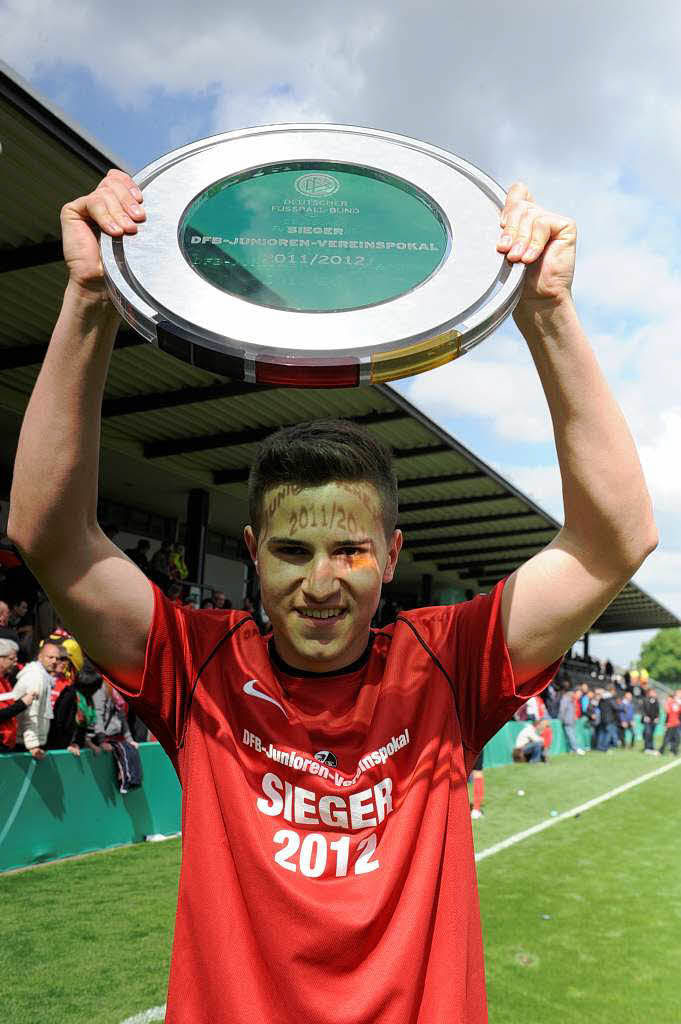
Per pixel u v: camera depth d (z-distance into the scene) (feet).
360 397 40.09
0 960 13.48
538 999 13.26
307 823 3.67
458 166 3.44
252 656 4.04
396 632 4.19
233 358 3.05
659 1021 12.47
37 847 19.58
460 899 3.68
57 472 3.51
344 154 3.43
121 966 13.35
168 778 24.25
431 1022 3.44
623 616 121.90
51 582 3.79
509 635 4.00
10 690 19.81
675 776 49.83
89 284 3.32
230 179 3.36
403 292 3.14
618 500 3.56
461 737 4.06
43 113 19.47
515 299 3.19
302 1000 3.37
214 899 3.60
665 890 20.80
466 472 54.03
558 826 30.19
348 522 3.58
